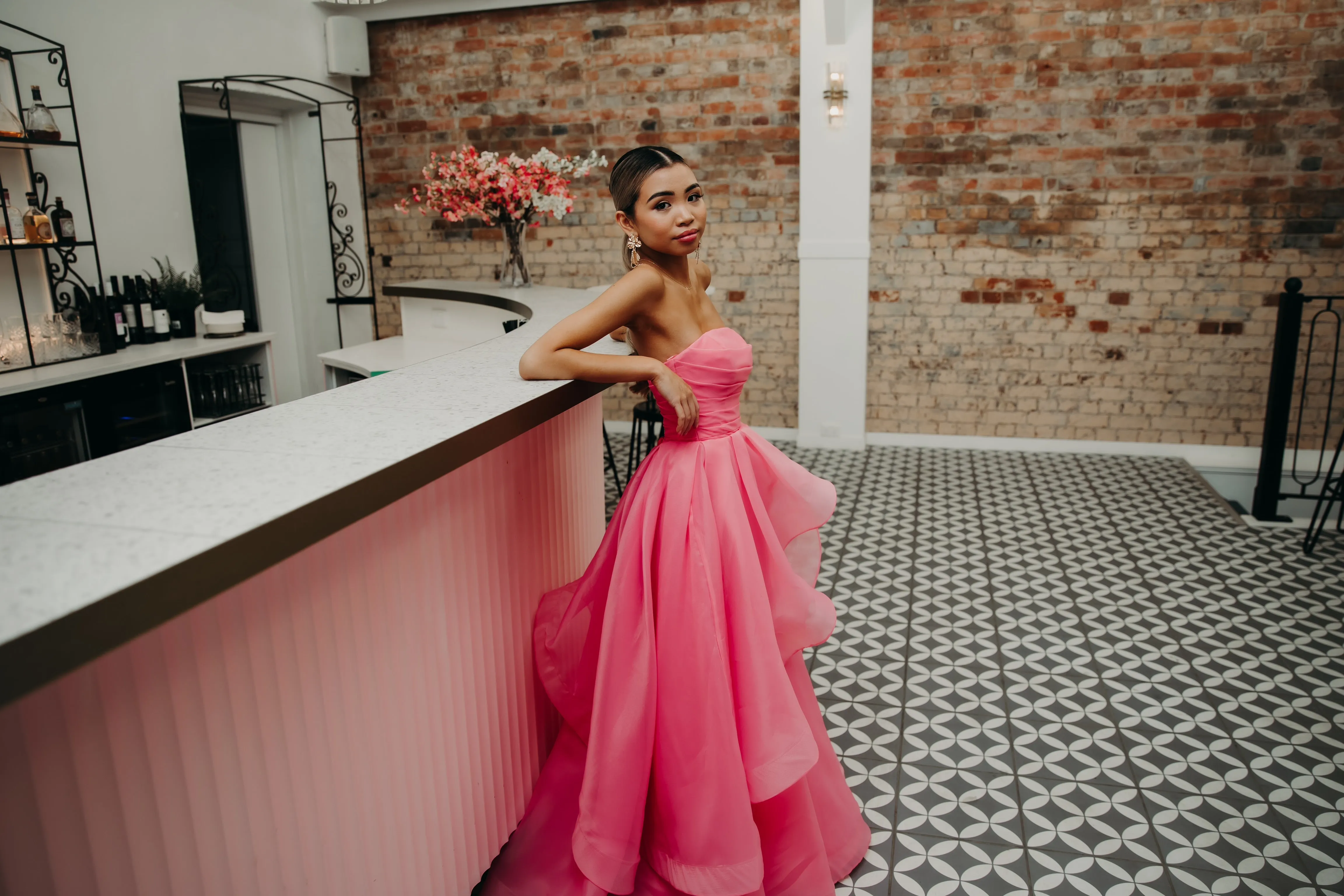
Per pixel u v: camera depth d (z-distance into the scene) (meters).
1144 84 5.45
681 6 6.02
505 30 6.33
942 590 3.91
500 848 2.03
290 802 1.33
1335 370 4.48
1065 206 5.71
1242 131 5.39
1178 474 5.55
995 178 5.77
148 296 5.21
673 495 1.81
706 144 6.17
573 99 6.32
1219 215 5.51
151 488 1.14
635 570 1.80
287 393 6.91
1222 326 5.64
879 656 3.32
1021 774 2.59
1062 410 6.01
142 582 0.85
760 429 6.54
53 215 4.45
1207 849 2.26
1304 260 5.45
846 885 2.14
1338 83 5.21
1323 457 5.62
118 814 1.06
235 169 6.20
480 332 4.96
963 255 5.91
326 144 6.72
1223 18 5.29
